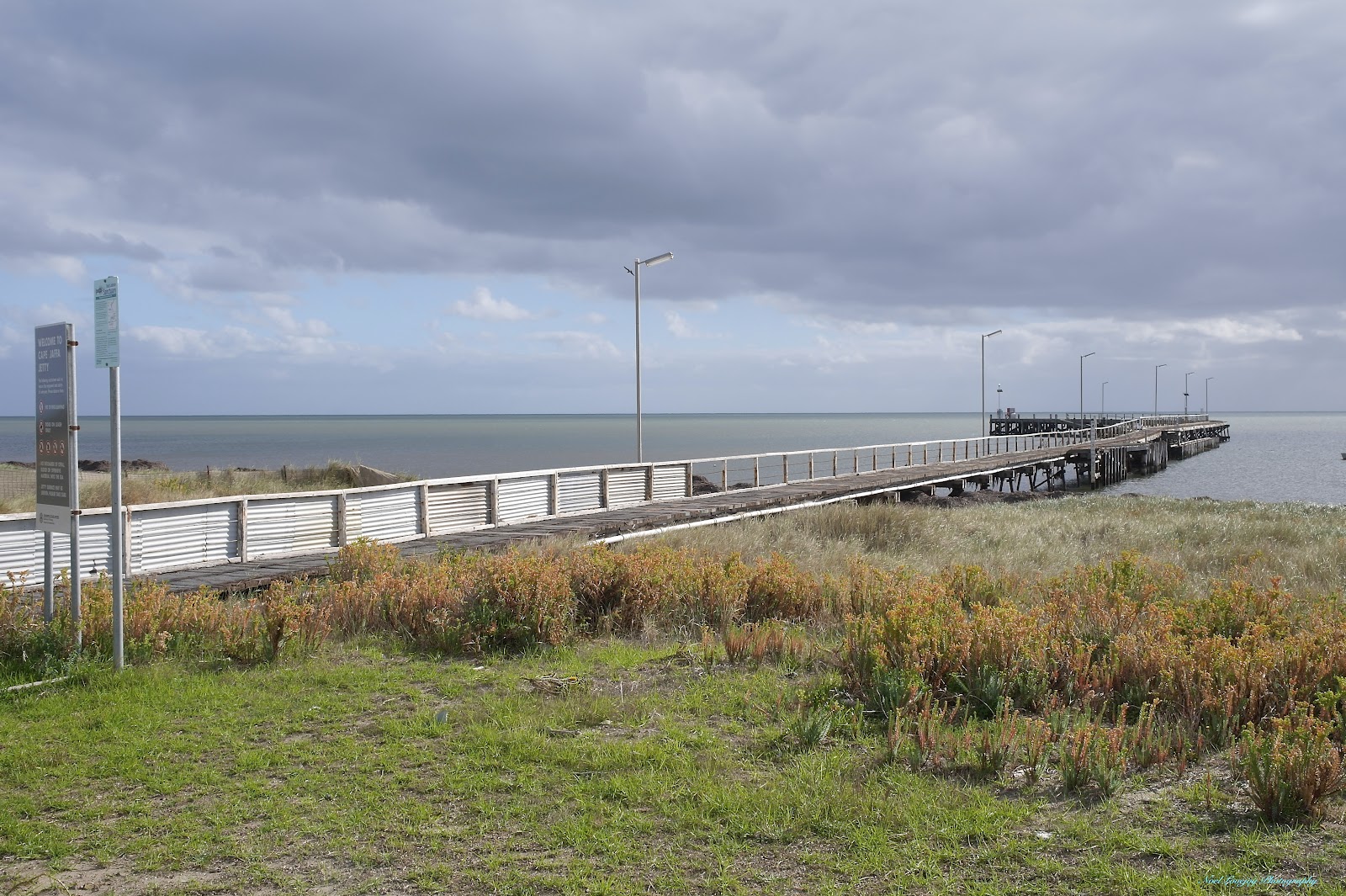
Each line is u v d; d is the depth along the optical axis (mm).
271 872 4293
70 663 7637
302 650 8430
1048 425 109750
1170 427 104125
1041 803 4984
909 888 4082
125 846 4543
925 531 20172
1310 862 4238
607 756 5668
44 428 8109
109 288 7637
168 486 27609
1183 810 4891
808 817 4762
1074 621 8484
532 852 4473
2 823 4773
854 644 7406
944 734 5797
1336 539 18844
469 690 7410
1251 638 7500
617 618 9844
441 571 10352
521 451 93375
